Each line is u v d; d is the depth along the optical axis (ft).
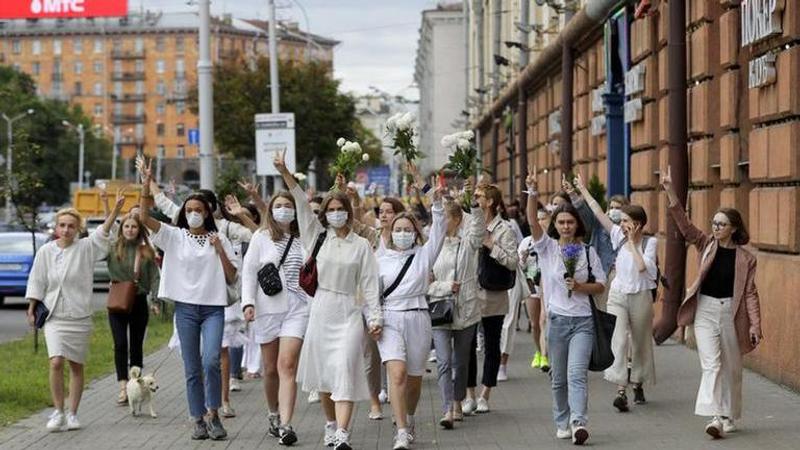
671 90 58.39
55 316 39.86
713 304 37.06
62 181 405.59
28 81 439.63
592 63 96.94
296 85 189.47
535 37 131.85
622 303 42.83
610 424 39.86
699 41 62.34
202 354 38.52
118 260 45.68
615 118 87.66
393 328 36.22
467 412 42.68
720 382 37.06
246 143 189.88
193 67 544.21
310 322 35.83
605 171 91.71
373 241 39.78
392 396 35.94
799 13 46.52
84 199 157.89
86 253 40.09
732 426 37.70
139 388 42.68
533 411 43.09
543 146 132.36
